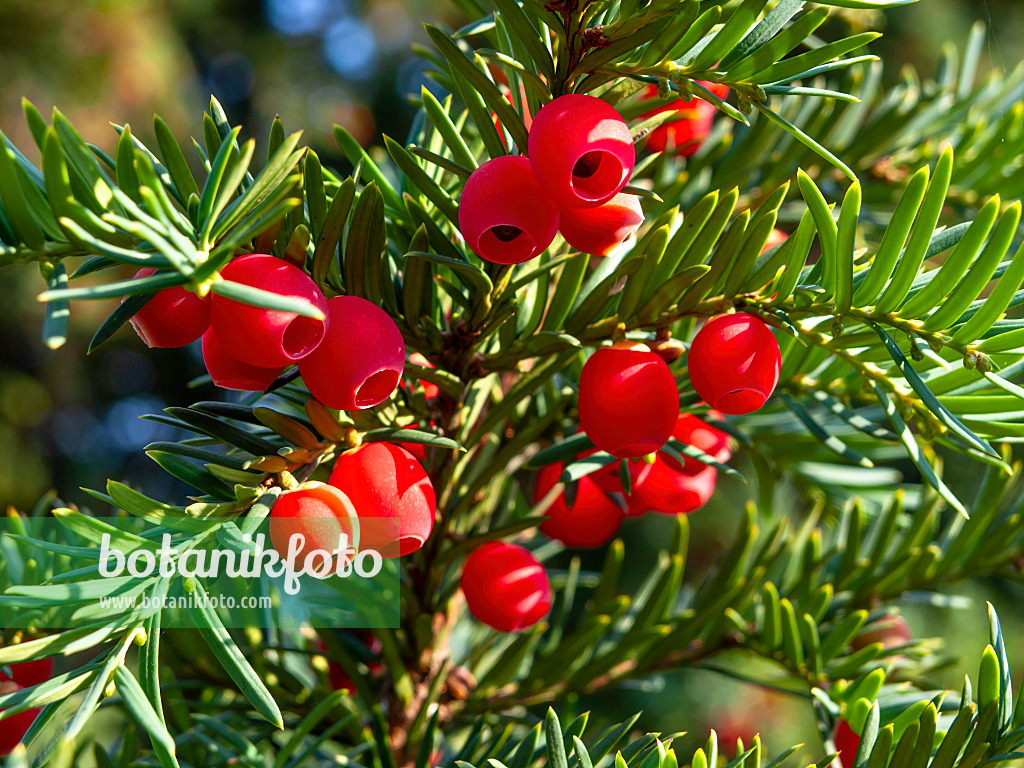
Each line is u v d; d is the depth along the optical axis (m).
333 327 0.25
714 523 0.90
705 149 0.32
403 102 1.54
